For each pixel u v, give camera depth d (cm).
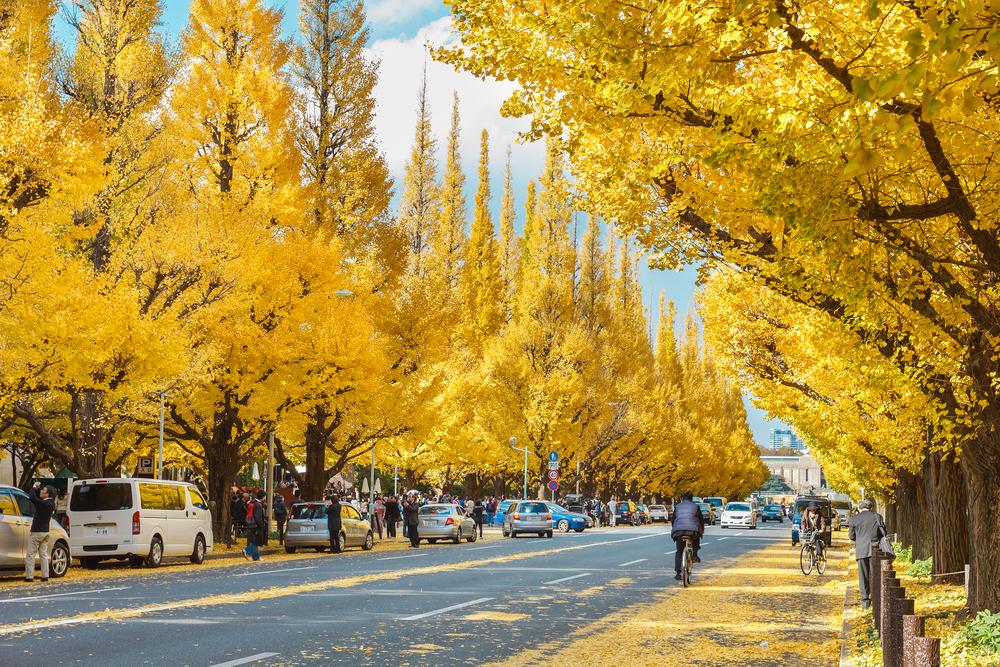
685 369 9781
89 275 2388
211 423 3334
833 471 5384
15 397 2273
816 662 1068
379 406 3694
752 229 1113
